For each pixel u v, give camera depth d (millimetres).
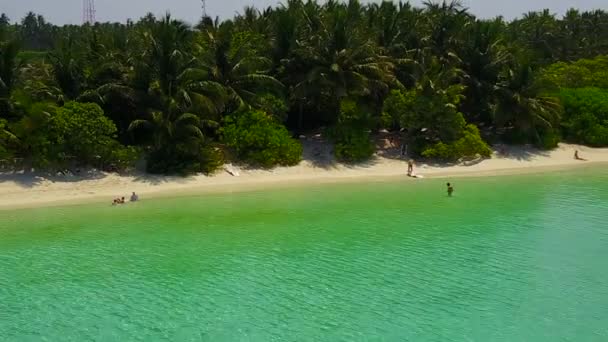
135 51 46375
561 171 54281
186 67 45188
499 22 62125
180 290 24656
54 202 38562
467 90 60188
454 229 33750
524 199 41906
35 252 29172
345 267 27359
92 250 29562
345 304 23281
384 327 21344
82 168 43469
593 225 34750
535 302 23562
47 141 40469
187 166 45438
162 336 20656
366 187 45719
